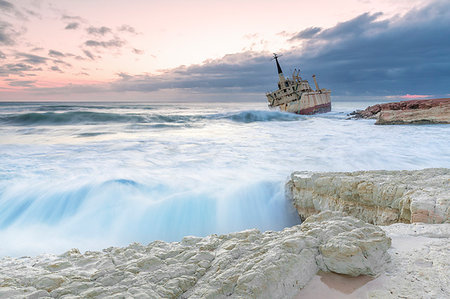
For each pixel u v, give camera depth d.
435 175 9.16
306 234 4.66
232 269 3.97
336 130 33.88
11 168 16.25
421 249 4.45
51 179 14.12
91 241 10.08
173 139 28.06
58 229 10.42
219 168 16.27
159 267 4.50
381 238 4.42
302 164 16.77
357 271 3.89
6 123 39.12
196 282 4.06
